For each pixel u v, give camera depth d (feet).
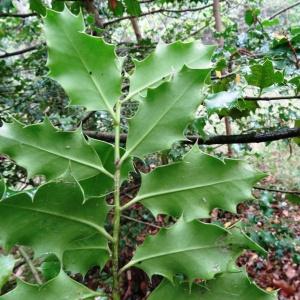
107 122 2.59
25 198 0.51
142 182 0.59
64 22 0.61
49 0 3.00
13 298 0.52
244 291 0.56
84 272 0.57
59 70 0.61
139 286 2.80
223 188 0.58
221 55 1.71
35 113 2.74
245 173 0.58
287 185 5.58
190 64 0.67
